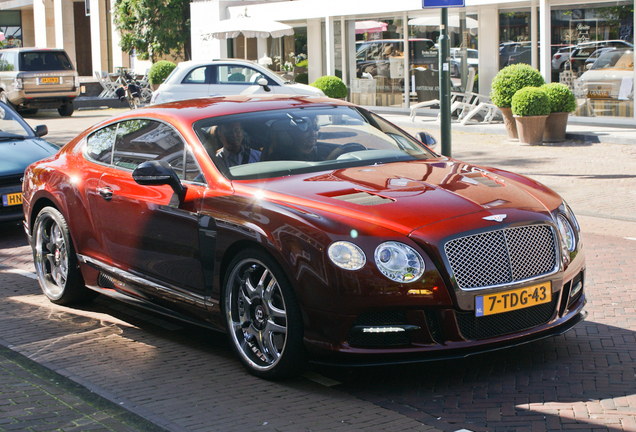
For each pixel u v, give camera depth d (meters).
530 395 4.04
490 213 4.16
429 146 5.84
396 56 21.41
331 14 21.98
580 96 17.33
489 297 4.03
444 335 3.99
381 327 3.97
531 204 4.39
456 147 15.15
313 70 24.17
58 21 42.09
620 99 16.62
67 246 5.95
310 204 4.25
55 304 6.21
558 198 4.70
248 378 4.43
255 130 5.16
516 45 18.73
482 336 4.11
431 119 19.58
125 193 5.31
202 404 4.01
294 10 22.75
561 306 4.42
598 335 5.00
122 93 27.23
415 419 3.78
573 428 3.61
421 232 3.98
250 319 4.47
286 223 4.16
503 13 18.84
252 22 21.89
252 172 4.80
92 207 5.63
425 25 20.50
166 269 5.00
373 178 4.66
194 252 4.73
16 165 8.67
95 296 6.20
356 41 22.38
